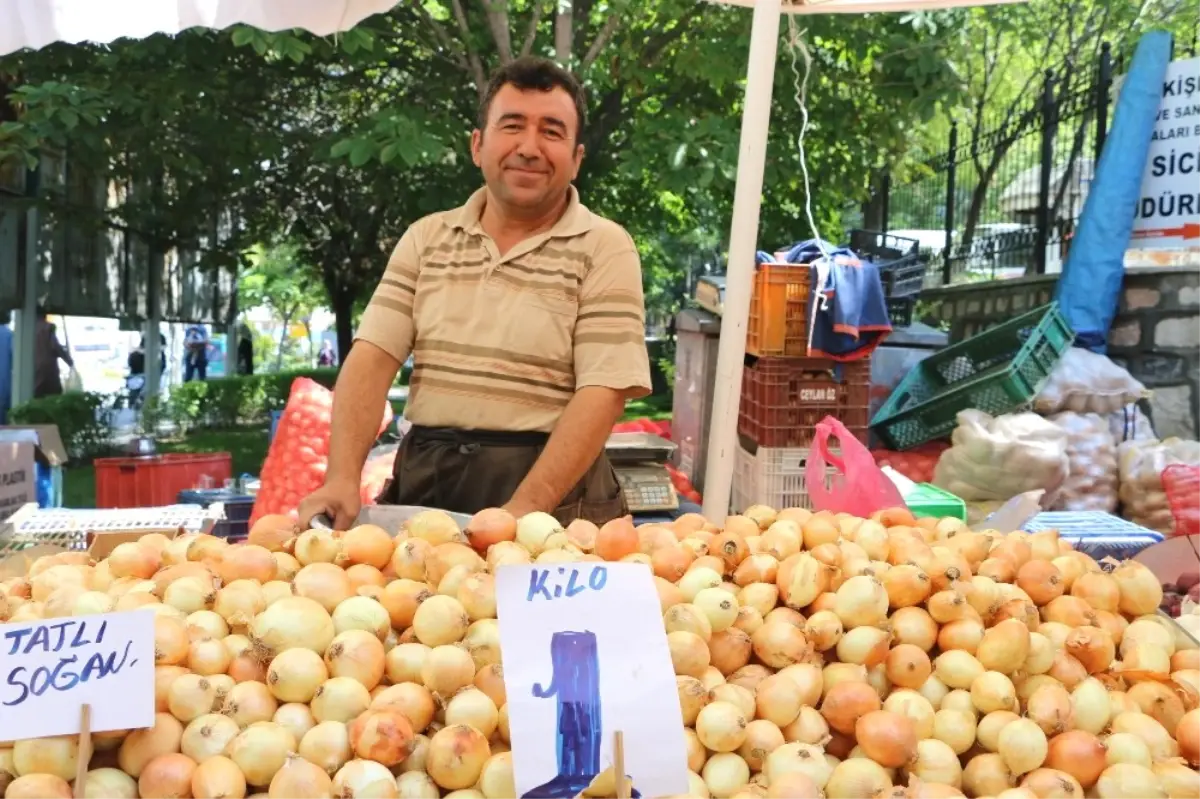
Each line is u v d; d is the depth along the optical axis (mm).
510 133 2391
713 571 1635
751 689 1494
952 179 8836
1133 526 3604
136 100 7031
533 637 1321
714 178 6457
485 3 6773
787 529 1816
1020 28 11586
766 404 4660
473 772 1300
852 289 4477
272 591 1569
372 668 1418
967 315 7641
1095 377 5180
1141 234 5914
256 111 8641
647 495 4328
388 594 1563
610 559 1718
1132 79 5793
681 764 1298
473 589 1514
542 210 2492
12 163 7641
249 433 13297
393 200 8703
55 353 10617
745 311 2875
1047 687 1521
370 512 2152
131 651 1292
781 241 8656
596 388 2379
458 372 2486
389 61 8039
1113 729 1521
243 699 1354
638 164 6516
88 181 11469
